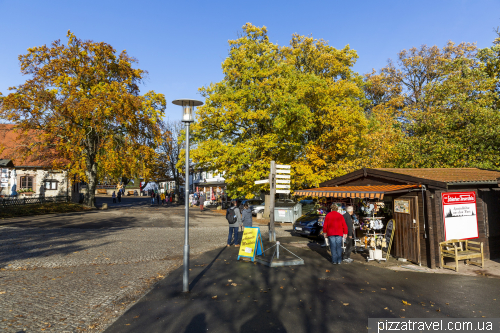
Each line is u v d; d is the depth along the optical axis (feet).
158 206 126.31
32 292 22.65
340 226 32.99
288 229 65.51
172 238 48.73
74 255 35.09
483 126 61.98
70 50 93.76
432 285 24.86
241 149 72.02
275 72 77.61
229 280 26.22
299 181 73.97
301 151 82.02
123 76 101.76
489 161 60.64
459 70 85.25
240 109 71.87
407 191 32.71
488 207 35.60
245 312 19.10
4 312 18.79
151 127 102.12
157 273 28.45
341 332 16.42
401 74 121.70
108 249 38.70
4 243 41.39
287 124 75.66
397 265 32.19
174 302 20.84
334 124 72.59
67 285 24.47
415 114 73.56
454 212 32.94
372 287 24.34
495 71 75.46
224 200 126.21
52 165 91.30
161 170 149.28
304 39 106.63
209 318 18.17
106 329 16.71
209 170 82.38
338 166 73.46
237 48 83.30
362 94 99.60
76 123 91.86
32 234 48.75
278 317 18.34
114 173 96.48
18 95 85.87
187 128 23.93
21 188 112.98
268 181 46.34
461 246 31.76
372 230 39.37
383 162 72.90
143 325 17.21
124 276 27.27
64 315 18.53
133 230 55.88
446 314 18.84
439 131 70.13
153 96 105.09
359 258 35.91
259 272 29.04
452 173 37.35
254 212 93.15
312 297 21.91
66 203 100.68
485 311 19.30
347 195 36.47
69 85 90.79
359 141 77.15
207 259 34.65
